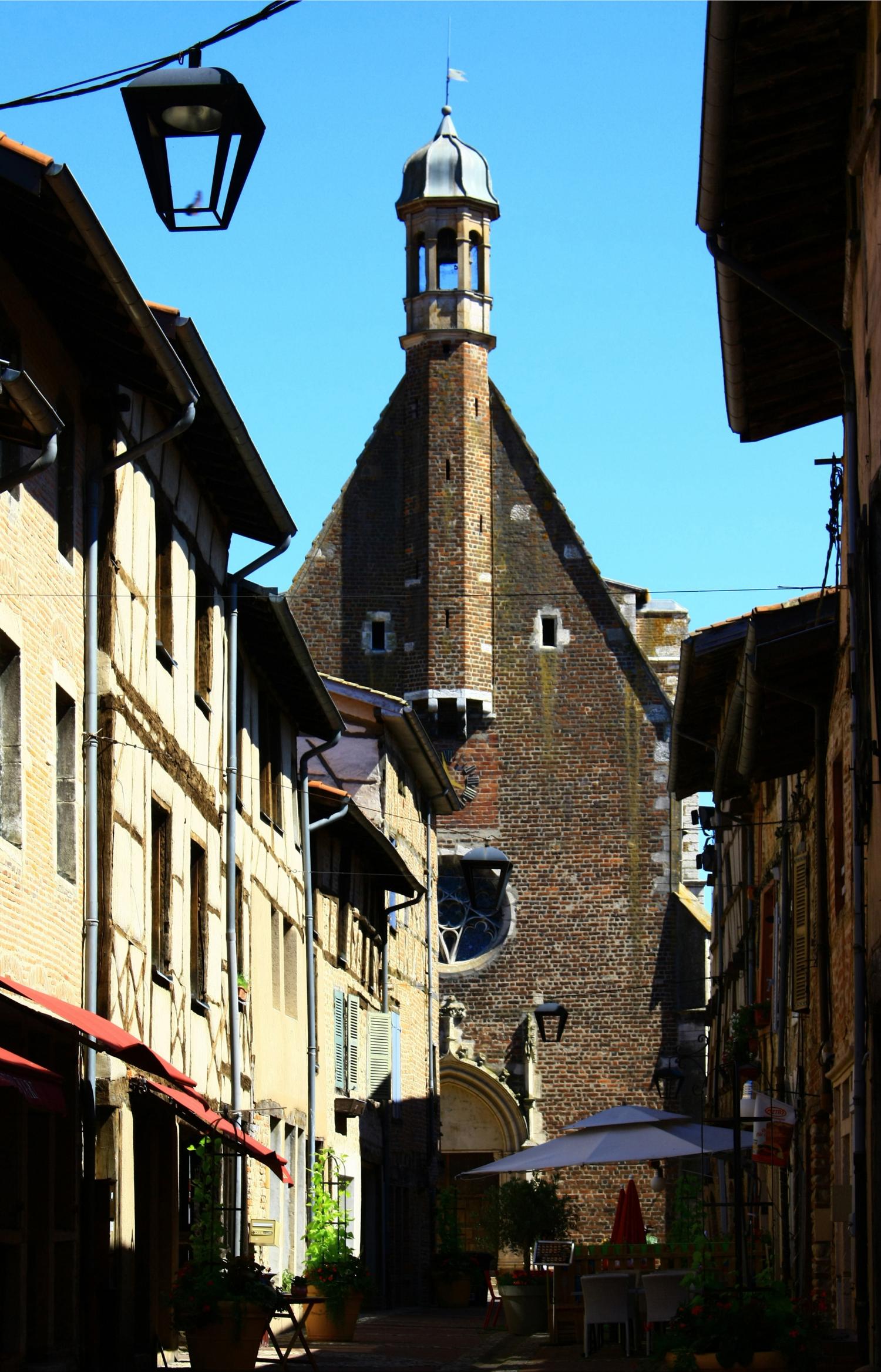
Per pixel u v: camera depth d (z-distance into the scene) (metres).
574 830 53.88
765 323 16.28
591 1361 21.78
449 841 53.81
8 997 13.04
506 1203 39.12
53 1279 15.56
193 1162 20.98
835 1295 19.52
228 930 22.84
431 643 54.34
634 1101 52.16
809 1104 21.02
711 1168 37.53
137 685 18.47
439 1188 46.62
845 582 15.75
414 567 55.09
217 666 23.03
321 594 55.09
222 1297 17.73
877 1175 13.27
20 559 15.08
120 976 17.30
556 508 55.66
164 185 10.62
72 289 15.70
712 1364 16.48
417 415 55.81
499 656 54.91
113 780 17.17
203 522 22.30
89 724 16.83
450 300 56.06
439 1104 50.97
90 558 17.02
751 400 17.73
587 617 55.03
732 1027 31.78
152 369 17.06
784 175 14.33
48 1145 15.60
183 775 20.80
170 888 19.91
